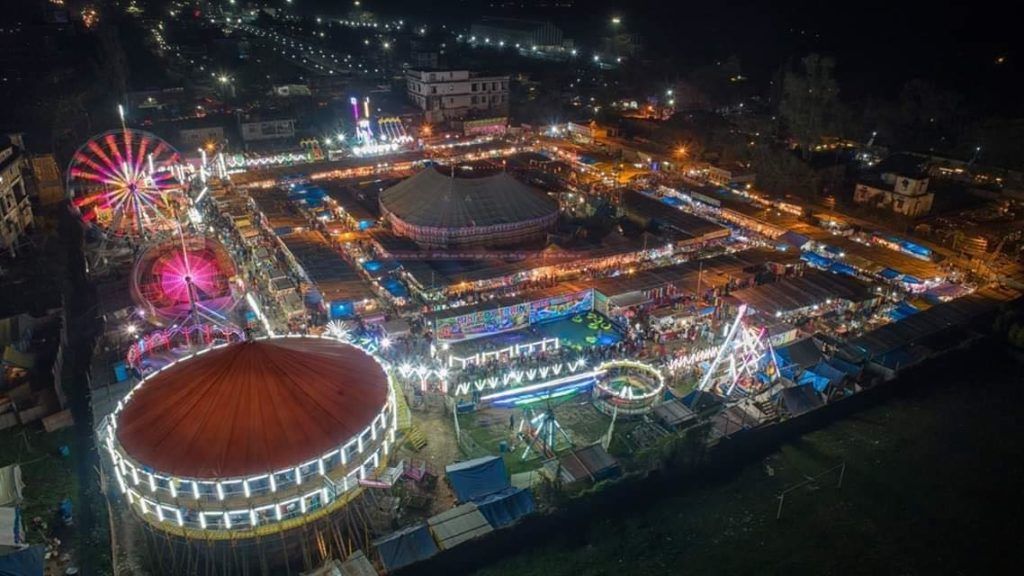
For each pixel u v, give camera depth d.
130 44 181.25
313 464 39.62
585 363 61.78
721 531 44.53
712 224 90.25
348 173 114.56
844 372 57.78
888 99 144.75
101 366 57.69
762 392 56.47
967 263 79.62
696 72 167.38
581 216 100.25
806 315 68.56
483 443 52.25
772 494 47.72
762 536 44.12
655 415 53.59
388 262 80.50
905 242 84.06
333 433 41.06
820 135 118.38
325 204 100.38
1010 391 58.75
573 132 139.50
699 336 66.81
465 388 57.03
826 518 45.59
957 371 61.03
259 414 40.09
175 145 123.62
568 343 66.62
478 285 74.75
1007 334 64.25
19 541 39.09
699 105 159.75
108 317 65.19
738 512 46.12
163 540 39.41
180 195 101.00
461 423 54.50
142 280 72.62
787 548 43.16
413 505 45.09
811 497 47.41
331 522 40.94
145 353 60.53
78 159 95.00
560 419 55.50
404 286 76.31
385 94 166.00
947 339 63.59
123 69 152.50
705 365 61.53
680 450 48.91
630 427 54.50
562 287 73.31
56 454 49.19
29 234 85.88
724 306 67.88
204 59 196.25
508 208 90.19
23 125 111.06
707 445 50.53
